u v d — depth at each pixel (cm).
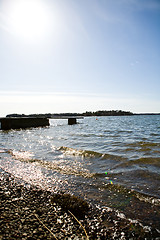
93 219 324
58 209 358
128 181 518
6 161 774
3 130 2834
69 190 462
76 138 1658
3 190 458
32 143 1345
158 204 377
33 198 411
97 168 661
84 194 436
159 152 916
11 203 382
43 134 2147
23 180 536
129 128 3119
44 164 725
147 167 654
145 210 354
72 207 353
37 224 302
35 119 3656
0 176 573
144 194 427
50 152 974
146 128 3072
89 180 535
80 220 321
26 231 280
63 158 829
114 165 696
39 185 496
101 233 284
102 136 1817
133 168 647
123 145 1179
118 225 306
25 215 331
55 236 271
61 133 2239
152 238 271
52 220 317
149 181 513
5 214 333
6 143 1350
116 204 382
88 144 1252
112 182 513
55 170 641
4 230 280
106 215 338
